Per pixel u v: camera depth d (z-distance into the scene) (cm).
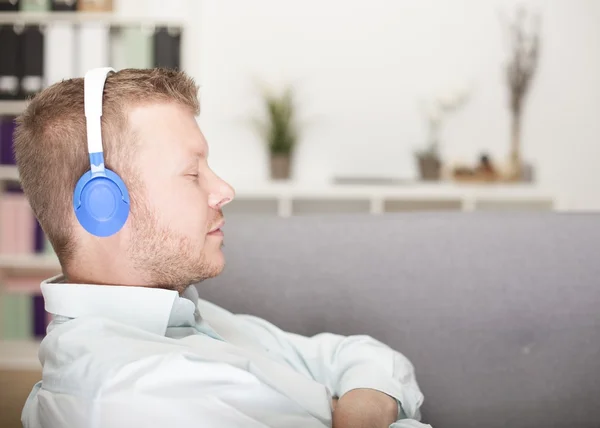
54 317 89
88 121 82
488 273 125
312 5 391
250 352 97
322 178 398
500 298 123
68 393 77
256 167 396
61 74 332
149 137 85
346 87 394
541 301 123
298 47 393
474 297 124
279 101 379
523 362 121
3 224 341
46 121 85
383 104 394
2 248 342
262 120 394
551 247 126
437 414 120
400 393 101
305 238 131
